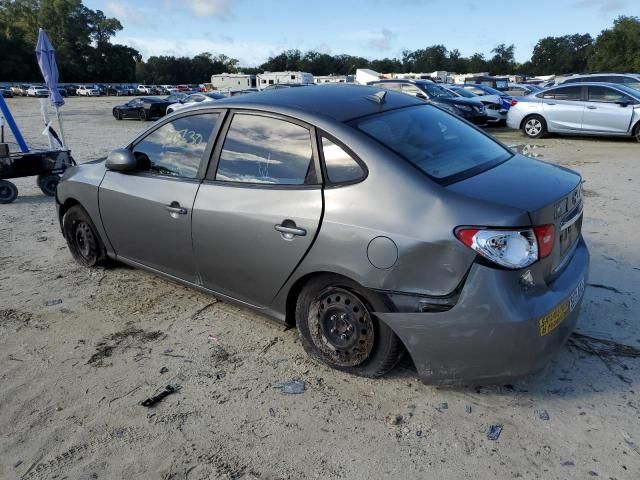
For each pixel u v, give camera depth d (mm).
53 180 8547
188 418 2838
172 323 3877
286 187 3113
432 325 2629
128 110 26609
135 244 4184
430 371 2738
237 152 3422
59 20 105812
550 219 2621
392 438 2631
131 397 3031
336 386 3049
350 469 2447
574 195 2951
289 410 2867
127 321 3930
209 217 3449
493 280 2488
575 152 11664
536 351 2582
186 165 3715
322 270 2939
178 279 3961
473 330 2547
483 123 17297
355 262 2787
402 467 2445
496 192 2650
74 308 4164
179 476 2449
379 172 2789
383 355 2924
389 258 2674
